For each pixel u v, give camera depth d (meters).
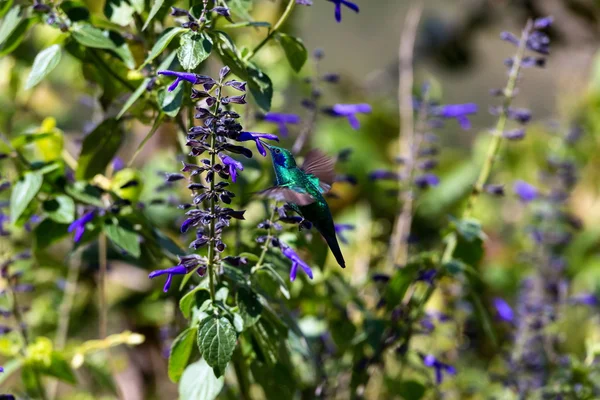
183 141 1.99
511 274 2.51
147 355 2.44
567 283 2.33
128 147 2.54
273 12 2.49
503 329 2.40
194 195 1.85
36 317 2.36
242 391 1.99
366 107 2.10
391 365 2.24
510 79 2.06
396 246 2.21
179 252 2.01
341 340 2.09
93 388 2.35
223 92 2.29
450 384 2.25
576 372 2.10
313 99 2.11
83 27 1.94
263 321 1.89
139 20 1.98
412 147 2.20
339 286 2.12
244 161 2.05
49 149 2.07
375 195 2.65
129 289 2.43
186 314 1.85
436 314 2.11
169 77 1.91
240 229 2.05
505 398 2.20
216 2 1.88
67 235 2.02
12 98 2.44
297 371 2.12
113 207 1.99
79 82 2.50
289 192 1.81
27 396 2.09
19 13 1.97
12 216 1.96
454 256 2.06
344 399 2.20
